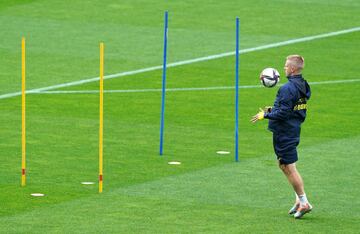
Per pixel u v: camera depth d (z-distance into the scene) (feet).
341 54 274.57
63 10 315.78
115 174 167.84
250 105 223.30
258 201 154.10
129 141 190.80
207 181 164.55
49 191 157.79
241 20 306.76
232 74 253.65
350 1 329.93
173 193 157.48
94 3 322.75
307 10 317.63
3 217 144.36
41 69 254.27
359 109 220.02
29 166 171.94
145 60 265.75
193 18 308.40
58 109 216.54
